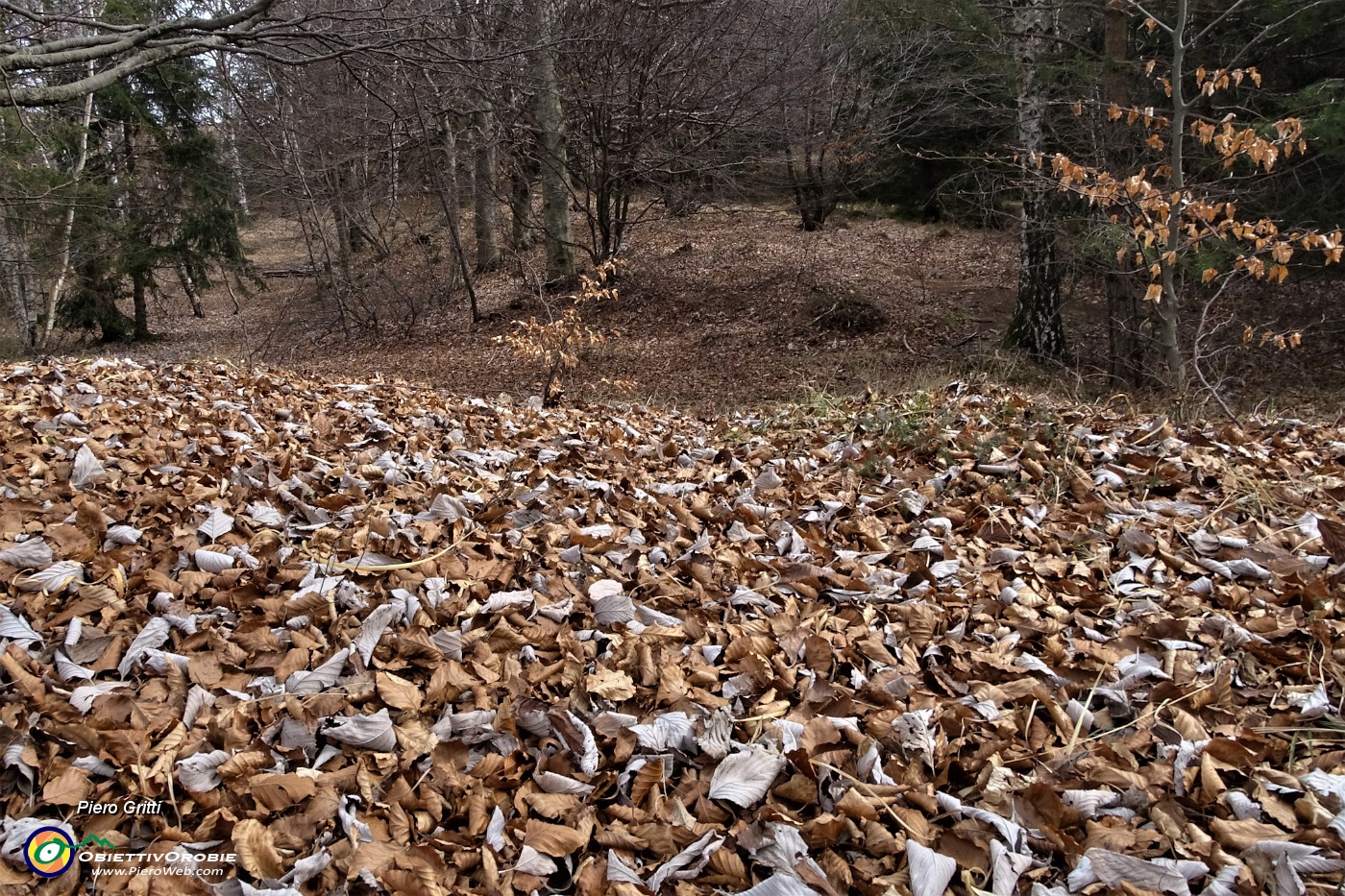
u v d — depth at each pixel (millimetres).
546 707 2244
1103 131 9109
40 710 2098
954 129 16547
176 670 2324
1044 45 9594
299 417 5324
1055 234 10633
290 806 1922
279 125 15727
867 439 5156
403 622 2666
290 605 2641
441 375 13906
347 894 1730
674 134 16062
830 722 2230
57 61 4078
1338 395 9703
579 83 14008
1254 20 8766
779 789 2039
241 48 4859
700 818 1970
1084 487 4090
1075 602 3064
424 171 18359
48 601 2531
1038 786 1992
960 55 14789
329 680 2354
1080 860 1838
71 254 17672
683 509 3900
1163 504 3855
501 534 3465
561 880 1863
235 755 2002
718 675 2529
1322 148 8359
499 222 20062
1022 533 3723
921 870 1773
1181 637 2730
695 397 11484
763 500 4176
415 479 4121
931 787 2064
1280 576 3096
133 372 6113
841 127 17844
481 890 1765
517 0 9797
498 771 2090
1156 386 8992
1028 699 2439
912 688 2496
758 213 21438
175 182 19656
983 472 4391
